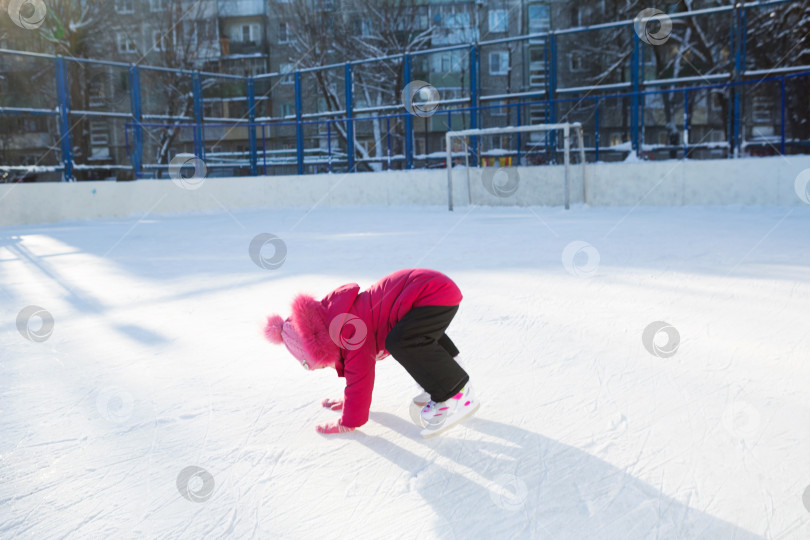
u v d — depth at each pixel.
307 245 6.10
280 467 1.53
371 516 1.30
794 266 4.11
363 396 1.69
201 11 23.25
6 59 18.95
